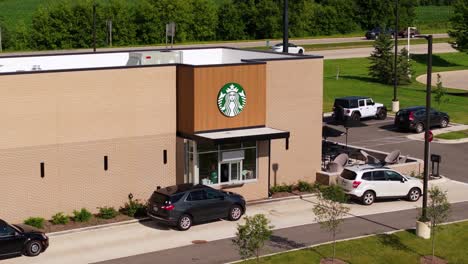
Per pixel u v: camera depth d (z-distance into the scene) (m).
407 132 50.47
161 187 32.00
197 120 31.47
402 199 34.31
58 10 90.94
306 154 35.84
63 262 25.03
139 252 26.16
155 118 31.58
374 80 72.69
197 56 38.97
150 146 31.59
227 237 27.92
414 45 97.94
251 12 102.38
